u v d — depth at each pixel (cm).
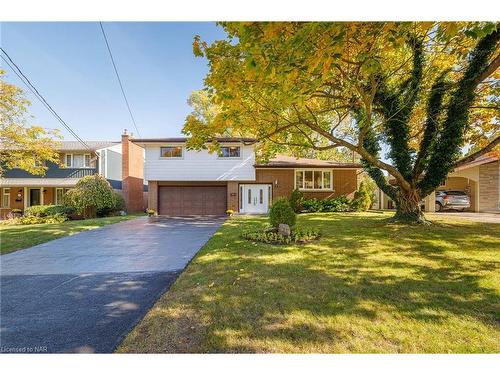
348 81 570
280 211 794
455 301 314
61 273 482
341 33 299
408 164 943
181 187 1741
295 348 234
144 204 2277
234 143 1666
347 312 291
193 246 716
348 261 491
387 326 262
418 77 857
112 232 972
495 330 252
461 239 666
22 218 1375
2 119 1327
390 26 355
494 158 1419
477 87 840
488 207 1599
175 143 1684
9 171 1836
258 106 686
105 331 278
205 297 339
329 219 1126
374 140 1024
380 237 708
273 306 309
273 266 466
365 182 1886
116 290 396
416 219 923
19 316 314
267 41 324
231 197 1702
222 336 250
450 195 1650
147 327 271
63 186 1842
